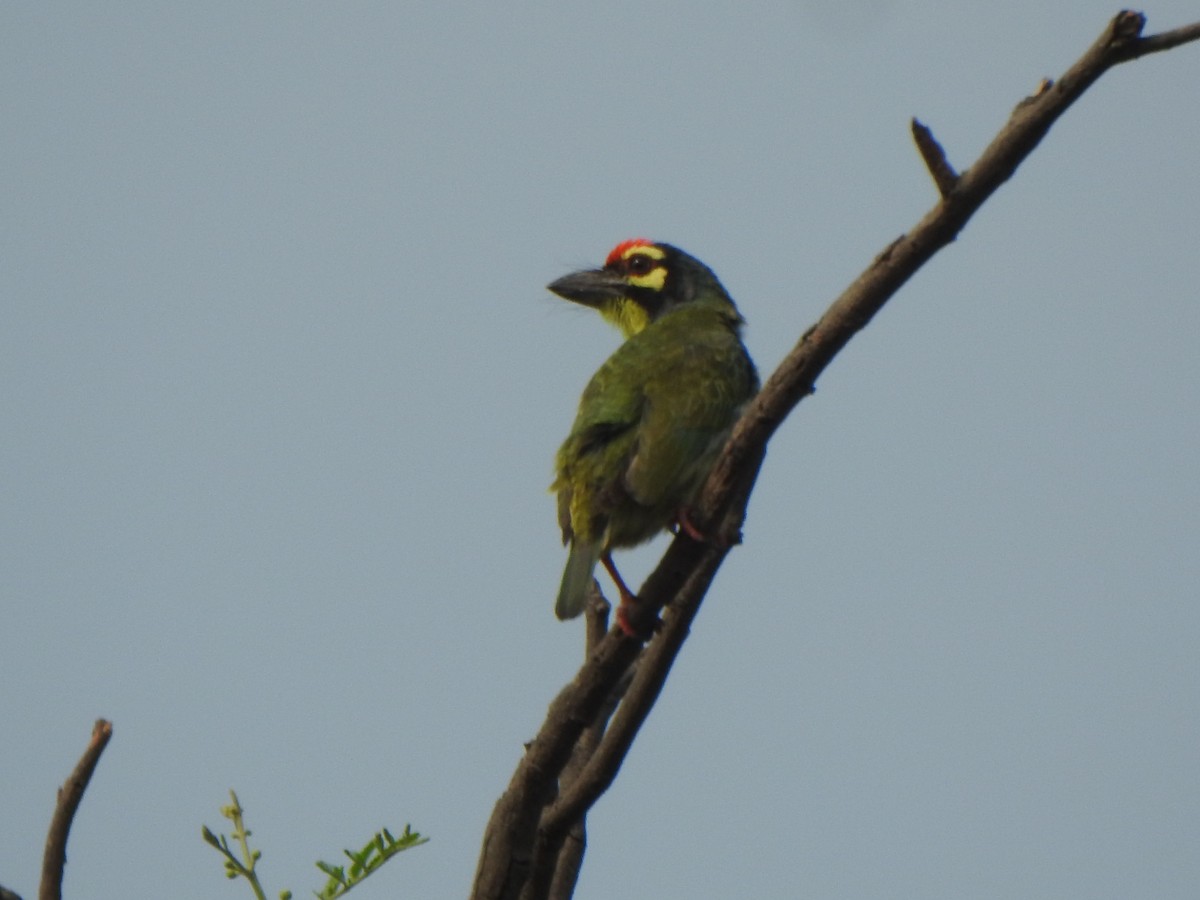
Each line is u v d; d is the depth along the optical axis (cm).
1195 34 754
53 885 823
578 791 980
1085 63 768
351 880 924
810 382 892
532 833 968
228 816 901
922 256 834
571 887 1039
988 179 802
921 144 802
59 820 827
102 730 841
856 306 857
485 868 969
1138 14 753
